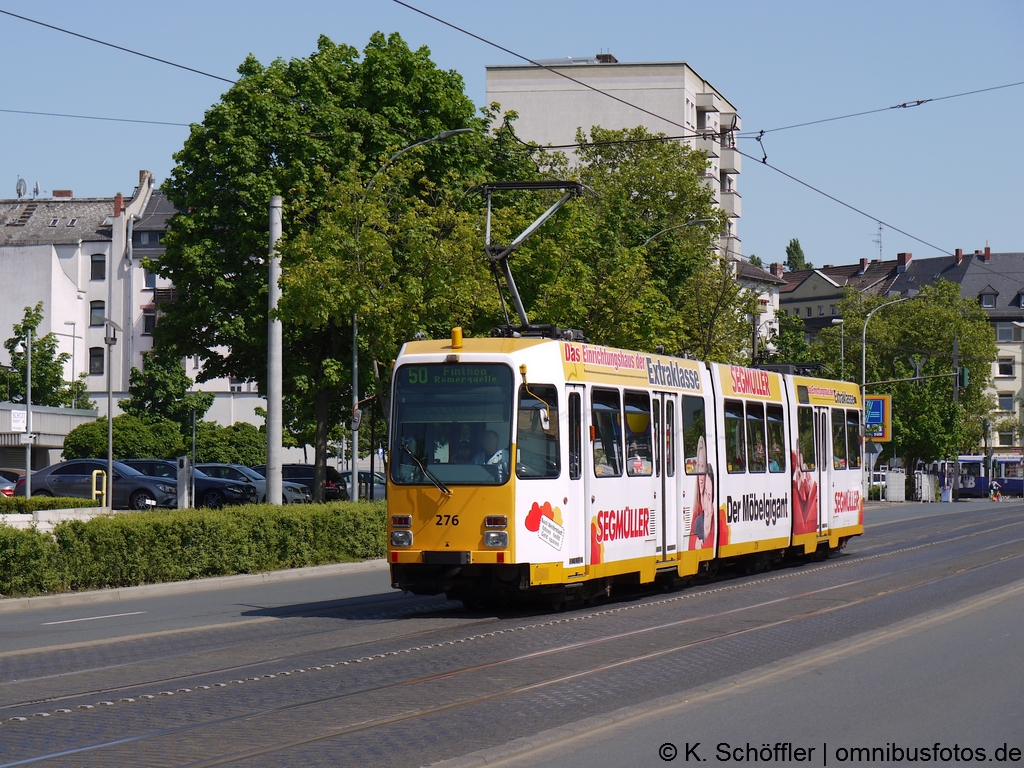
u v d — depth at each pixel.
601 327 37.38
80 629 16.92
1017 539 35.47
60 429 62.66
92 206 91.38
